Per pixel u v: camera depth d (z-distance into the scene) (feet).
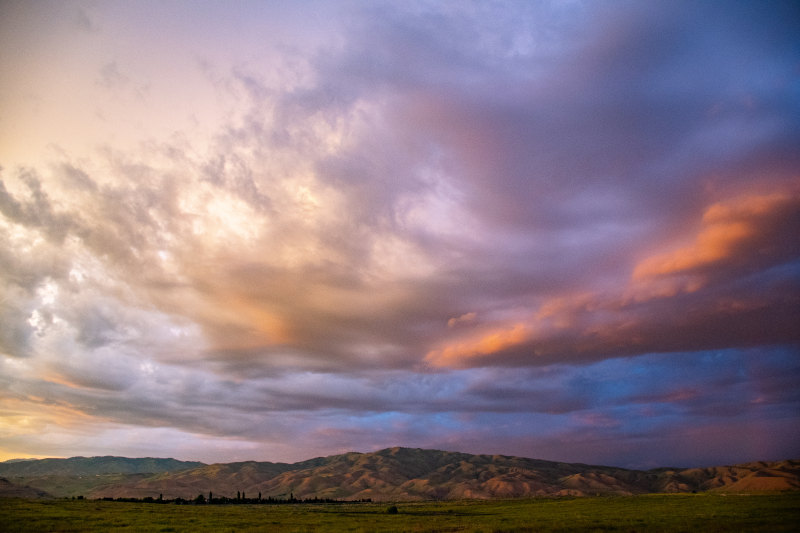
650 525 201.87
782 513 229.45
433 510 411.13
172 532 193.47
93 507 328.08
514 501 606.55
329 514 341.82
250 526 224.33
